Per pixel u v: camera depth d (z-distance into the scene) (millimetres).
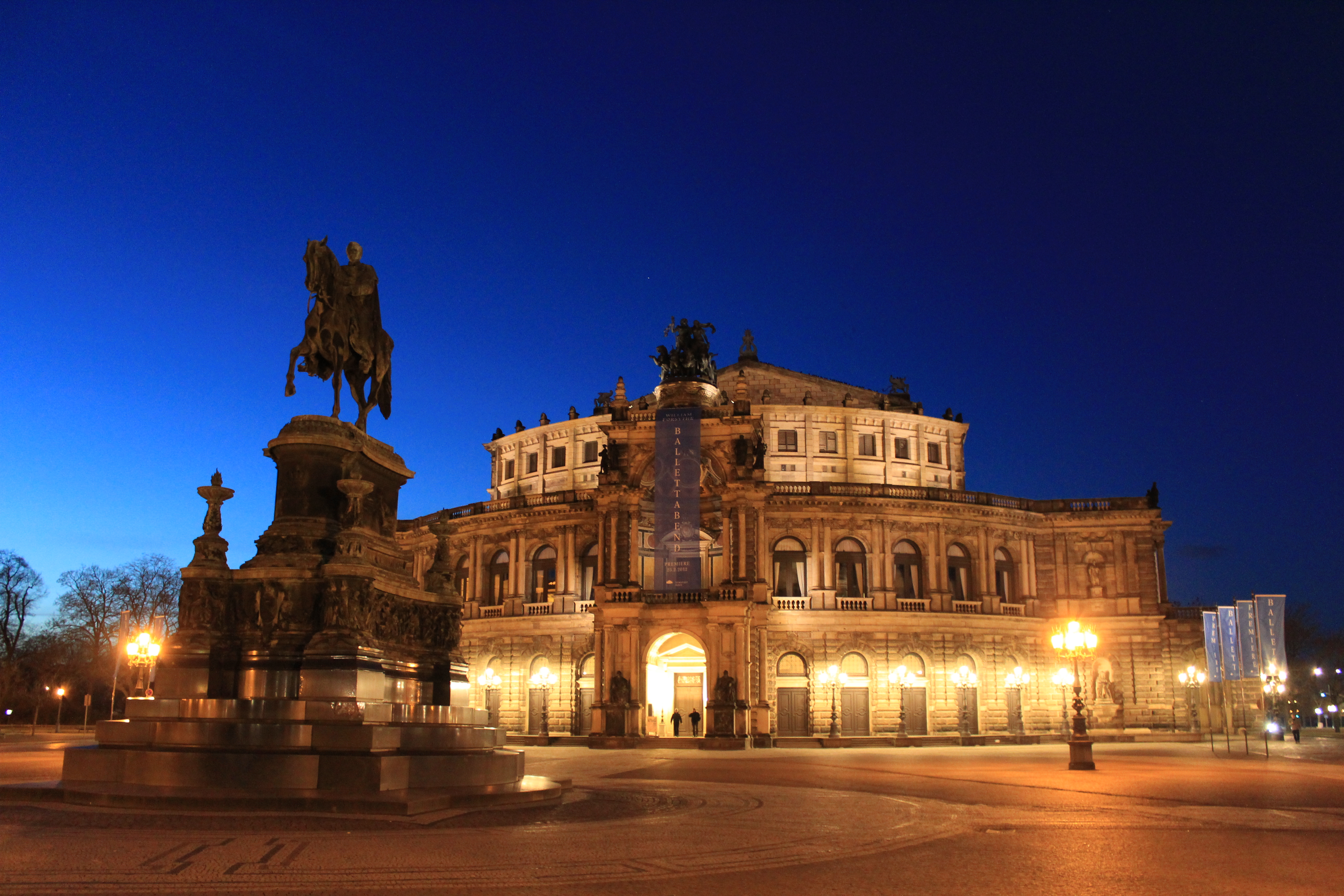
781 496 95500
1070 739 51719
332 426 31672
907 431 113500
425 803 24562
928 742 87000
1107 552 102062
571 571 98688
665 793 35219
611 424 92062
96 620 134250
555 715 95750
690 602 86688
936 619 95688
